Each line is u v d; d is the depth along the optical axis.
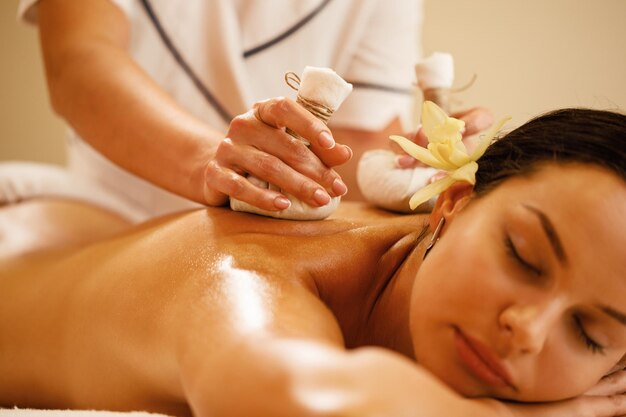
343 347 0.69
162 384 0.81
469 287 0.72
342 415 0.49
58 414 0.79
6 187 1.43
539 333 0.69
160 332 0.77
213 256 0.82
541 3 1.91
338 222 0.93
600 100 1.90
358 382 0.52
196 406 0.61
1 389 1.10
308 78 0.86
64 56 1.20
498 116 1.96
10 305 1.10
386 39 1.55
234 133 0.88
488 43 1.95
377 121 1.55
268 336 0.60
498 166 0.82
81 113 1.15
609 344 0.76
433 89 1.04
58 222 1.40
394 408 0.51
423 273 0.77
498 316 0.71
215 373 0.58
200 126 1.06
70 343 0.95
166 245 0.90
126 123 1.09
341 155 0.86
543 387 0.74
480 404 0.70
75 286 1.00
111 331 0.87
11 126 2.16
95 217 1.46
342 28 1.52
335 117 1.56
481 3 1.94
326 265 0.85
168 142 1.04
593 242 0.71
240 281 0.74
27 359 1.04
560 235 0.71
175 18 1.43
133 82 1.14
